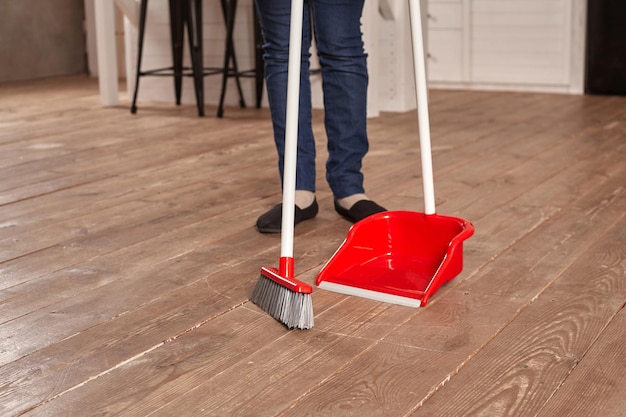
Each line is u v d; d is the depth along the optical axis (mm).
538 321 1350
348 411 1061
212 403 1090
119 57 5980
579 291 1484
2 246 1845
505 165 2637
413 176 2496
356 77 1885
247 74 4250
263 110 4180
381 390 1117
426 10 4066
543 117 3682
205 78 4449
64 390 1135
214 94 4453
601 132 3221
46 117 3957
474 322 1352
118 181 2512
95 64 6191
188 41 4207
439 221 1602
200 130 3504
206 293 1517
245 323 1368
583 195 2207
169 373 1185
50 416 1062
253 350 1259
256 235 1895
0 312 1439
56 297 1510
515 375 1154
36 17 5910
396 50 3930
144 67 4547
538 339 1276
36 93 5008
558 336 1286
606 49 4434
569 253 1709
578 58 4551
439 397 1095
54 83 5602
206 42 4430
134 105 4078
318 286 1532
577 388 1109
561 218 1982
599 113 3758
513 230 1888
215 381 1155
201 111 3963
